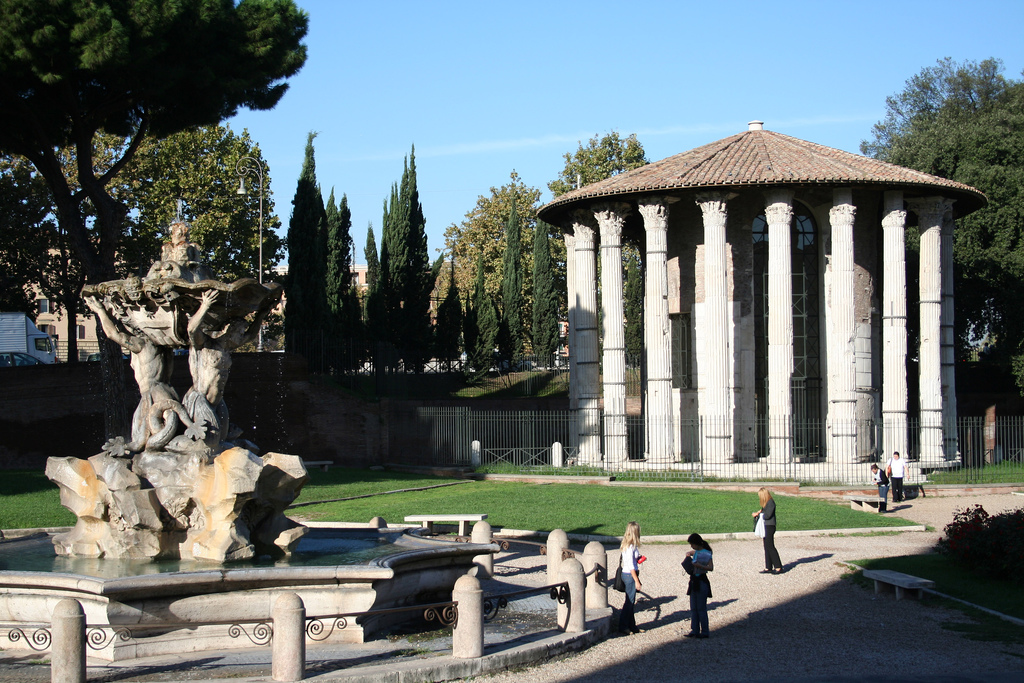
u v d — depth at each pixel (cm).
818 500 3303
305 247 4916
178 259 1698
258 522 1625
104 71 3284
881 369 4275
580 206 4269
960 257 5241
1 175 5066
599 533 2588
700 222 4259
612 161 7688
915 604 1836
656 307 4000
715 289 3859
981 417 4950
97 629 1305
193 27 3422
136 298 1689
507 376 5950
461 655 1335
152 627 1273
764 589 1973
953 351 4269
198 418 1656
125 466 1583
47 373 3762
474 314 6009
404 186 6131
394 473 4188
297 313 4856
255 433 4275
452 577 1652
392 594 1507
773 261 3819
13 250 5200
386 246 6078
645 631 1625
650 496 3306
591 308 4309
